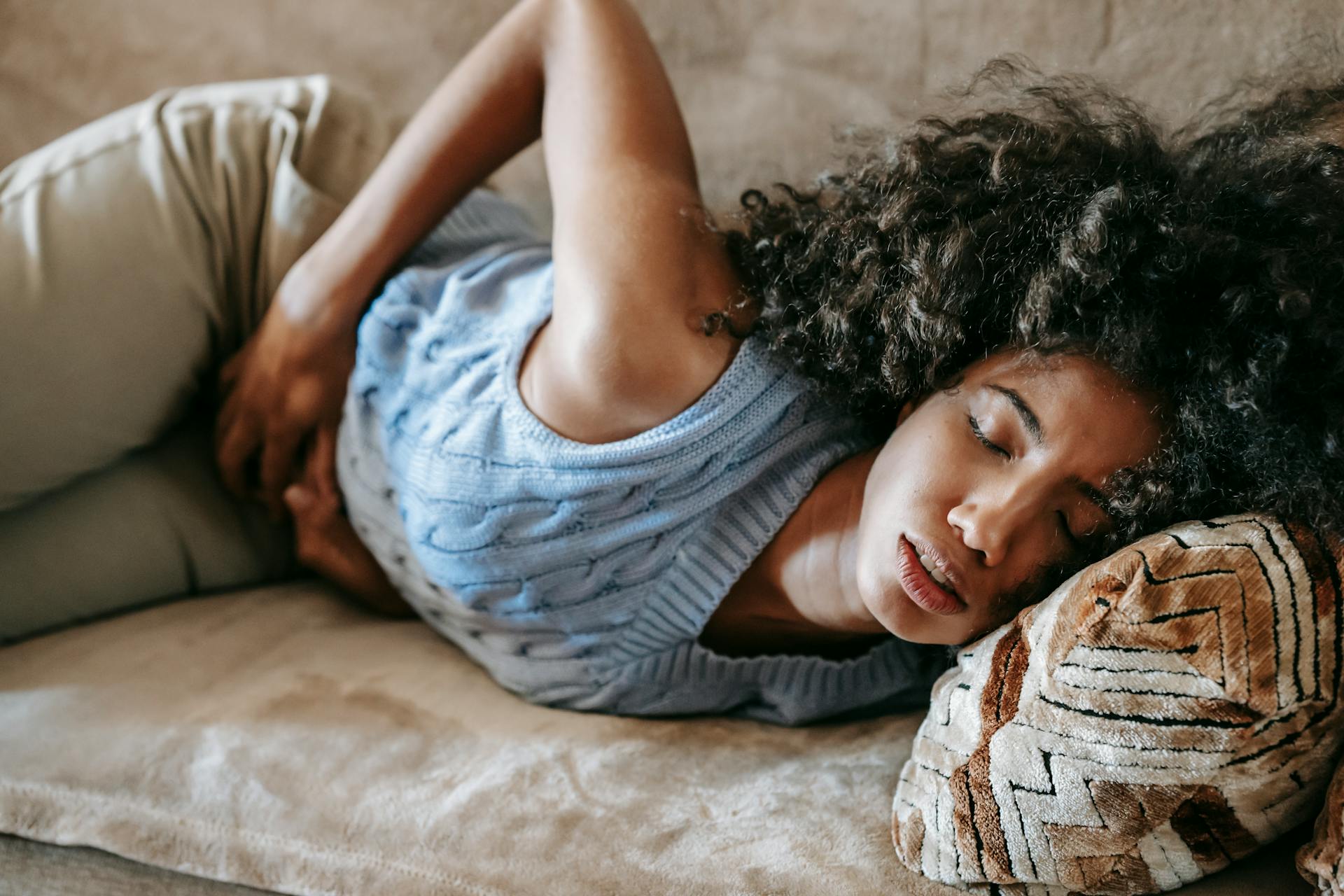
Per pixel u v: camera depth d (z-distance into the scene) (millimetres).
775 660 843
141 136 988
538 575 832
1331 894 583
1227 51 1016
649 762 791
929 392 748
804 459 801
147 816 744
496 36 919
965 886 660
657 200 785
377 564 1007
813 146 1156
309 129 1028
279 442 991
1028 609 673
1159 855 620
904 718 864
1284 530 621
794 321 768
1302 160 702
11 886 749
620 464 772
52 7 1300
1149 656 599
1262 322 662
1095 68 1056
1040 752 625
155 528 992
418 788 754
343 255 941
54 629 956
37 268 904
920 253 730
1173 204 697
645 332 747
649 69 872
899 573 693
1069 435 668
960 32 1103
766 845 695
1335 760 604
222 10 1298
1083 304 681
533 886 684
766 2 1171
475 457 827
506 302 895
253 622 974
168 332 962
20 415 890
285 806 742
